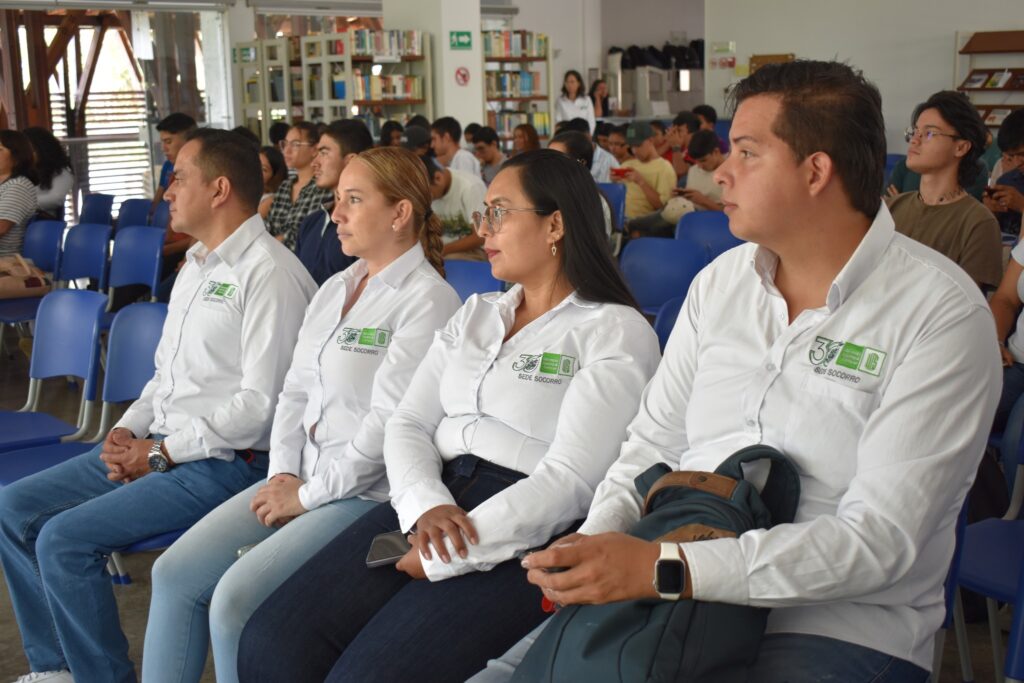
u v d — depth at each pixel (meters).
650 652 1.34
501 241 2.09
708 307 1.69
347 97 9.82
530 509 1.88
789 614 1.49
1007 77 10.72
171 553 2.30
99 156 11.94
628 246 4.59
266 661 1.94
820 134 1.46
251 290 2.67
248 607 2.10
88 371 3.27
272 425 2.61
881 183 1.51
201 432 2.55
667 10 17.31
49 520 2.45
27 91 12.50
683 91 16.89
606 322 2.04
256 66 11.12
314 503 2.32
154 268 5.36
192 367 2.71
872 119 1.47
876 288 1.50
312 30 12.16
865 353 1.48
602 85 15.45
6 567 2.58
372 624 1.86
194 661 2.29
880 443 1.43
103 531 2.43
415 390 2.22
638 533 1.50
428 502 1.98
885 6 11.70
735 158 1.52
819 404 1.51
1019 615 1.80
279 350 2.64
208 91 11.56
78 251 6.01
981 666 2.57
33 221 6.83
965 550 2.15
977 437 1.44
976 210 3.50
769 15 12.67
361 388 2.43
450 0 10.01
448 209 5.79
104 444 2.69
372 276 2.46
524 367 2.05
